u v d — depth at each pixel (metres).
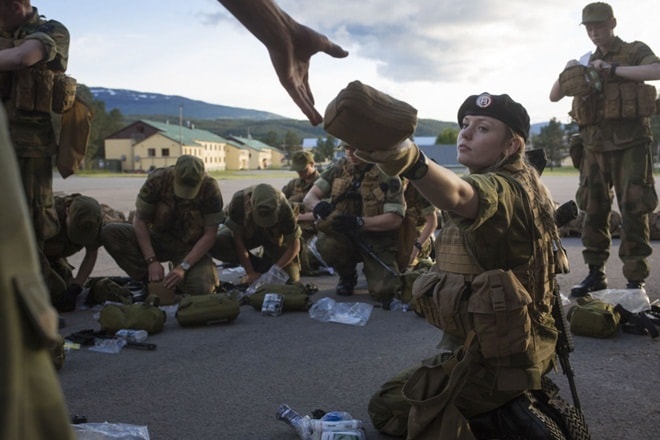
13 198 0.69
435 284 2.20
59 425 0.73
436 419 2.03
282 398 2.89
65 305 4.61
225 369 3.30
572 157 5.15
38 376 0.71
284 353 3.57
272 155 127.44
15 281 0.69
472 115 2.19
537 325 2.14
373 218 4.91
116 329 3.90
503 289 1.99
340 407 2.79
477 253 2.06
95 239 4.91
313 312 4.50
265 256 5.64
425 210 5.67
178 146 85.19
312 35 1.36
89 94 80.69
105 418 2.66
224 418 2.66
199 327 4.19
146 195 5.00
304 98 1.40
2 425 0.65
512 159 2.19
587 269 6.27
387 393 2.46
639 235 4.81
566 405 2.22
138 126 86.62
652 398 2.86
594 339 3.81
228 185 26.45
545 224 2.16
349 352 3.59
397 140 1.46
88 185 26.95
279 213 5.29
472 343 2.03
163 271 4.86
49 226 4.36
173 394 2.94
